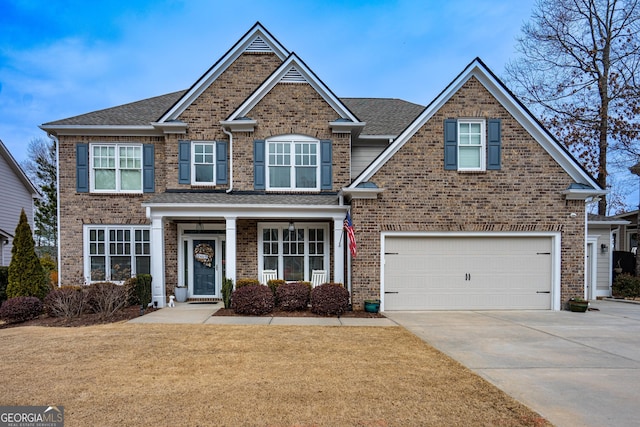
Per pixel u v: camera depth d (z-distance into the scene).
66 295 10.25
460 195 11.55
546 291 11.74
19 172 19.78
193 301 12.91
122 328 8.80
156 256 11.65
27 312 9.73
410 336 8.26
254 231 12.96
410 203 11.48
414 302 11.59
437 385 5.41
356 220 11.39
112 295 10.45
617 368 6.28
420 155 11.50
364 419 4.36
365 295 11.31
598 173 19.69
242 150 12.92
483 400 4.91
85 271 13.20
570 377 5.83
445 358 6.70
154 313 10.66
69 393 5.04
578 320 10.18
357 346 7.41
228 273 11.59
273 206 11.49
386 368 6.11
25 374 5.75
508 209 11.59
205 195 12.64
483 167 11.60
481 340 8.02
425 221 11.48
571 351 7.24
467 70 11.48
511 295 11.71
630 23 18.53
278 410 4.56
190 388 5.21
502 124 11.63
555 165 11.63
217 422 4.26
